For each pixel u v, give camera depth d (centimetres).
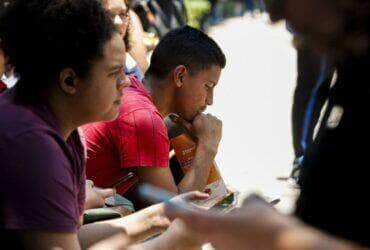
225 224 154
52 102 255
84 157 277
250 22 2125
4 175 240
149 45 566
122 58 261
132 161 347
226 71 1344
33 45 249
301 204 165
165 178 352
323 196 162
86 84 254
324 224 161
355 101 162
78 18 249
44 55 249
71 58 250
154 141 348
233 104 1041
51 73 252
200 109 377
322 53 165
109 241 288
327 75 174
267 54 1520
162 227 291
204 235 158
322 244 145
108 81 258
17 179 239
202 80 370
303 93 606
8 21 252
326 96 172
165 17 695
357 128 161
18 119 244
